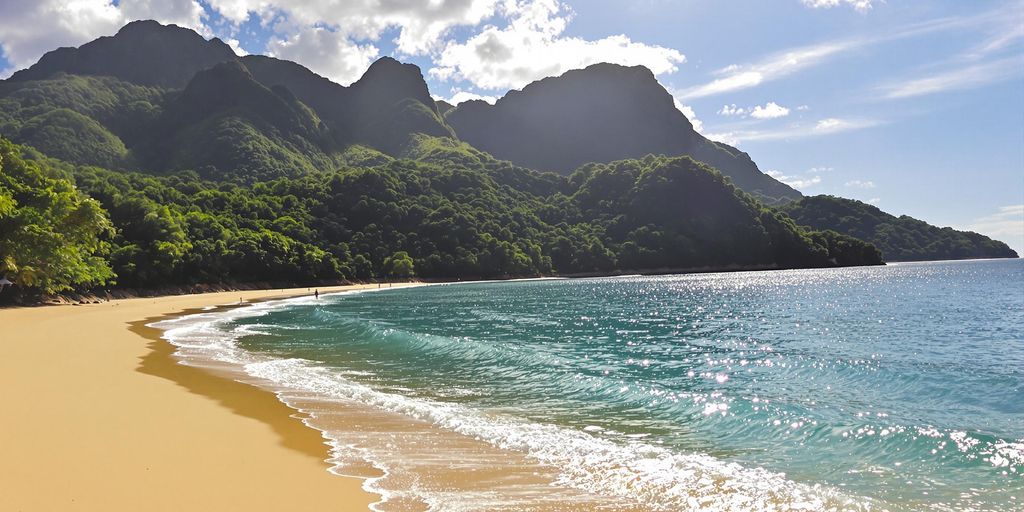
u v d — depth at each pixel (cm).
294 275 11219
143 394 1494
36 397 1377
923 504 840
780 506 828
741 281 12019
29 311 4794
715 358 2497
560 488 889
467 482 906
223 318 4522
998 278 10862
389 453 1055
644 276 16388
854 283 10162
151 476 870
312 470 942
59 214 5859
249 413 1343
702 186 18812
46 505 737
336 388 1689
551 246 16912
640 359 2481
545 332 3581
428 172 18688
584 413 1414
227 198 13400
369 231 14362
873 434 1187
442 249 14738
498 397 1612
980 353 2581
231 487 841
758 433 1216
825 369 2133
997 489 893
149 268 8100
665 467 999
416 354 2450
